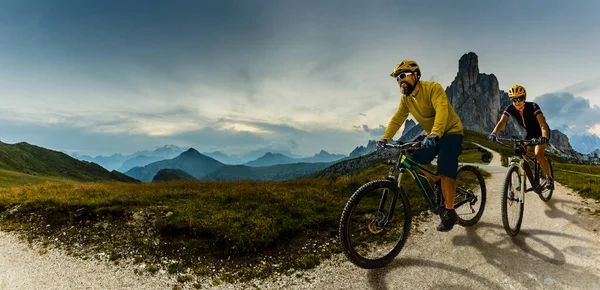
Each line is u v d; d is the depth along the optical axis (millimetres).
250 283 4426
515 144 5676
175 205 8273
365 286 3883
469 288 3641
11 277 4941
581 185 9312
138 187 12281
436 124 3979
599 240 4715
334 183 11352
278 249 5582
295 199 8727
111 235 6750
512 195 5164
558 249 4492
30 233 7242
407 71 4242
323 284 4094
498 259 4293
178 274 4895
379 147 4691
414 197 8477
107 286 4551
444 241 5062
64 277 4902
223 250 5598
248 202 8438
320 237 6035
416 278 3945
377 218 4191
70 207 8266
